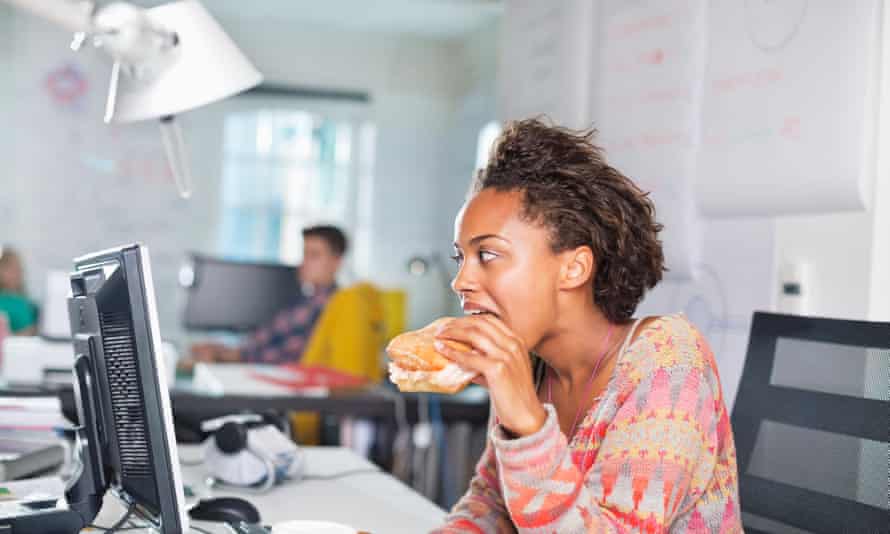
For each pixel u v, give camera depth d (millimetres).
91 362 1406
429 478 3551
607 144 3109
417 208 7770
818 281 2260
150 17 1524
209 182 7355
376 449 3797
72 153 7090
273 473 1935
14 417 2037
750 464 1513
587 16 3363
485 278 1236
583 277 1252
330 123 7656
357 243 7672
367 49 7742
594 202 1253
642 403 1180
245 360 4344
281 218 7559
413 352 1192
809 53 2262
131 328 1282
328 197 7645
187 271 4734
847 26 2160
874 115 2117
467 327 1129
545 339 1322
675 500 1141
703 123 2645
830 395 1442
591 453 1229
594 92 3244
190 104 1513
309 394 3100
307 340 4230
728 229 2564
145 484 1311
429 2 6805
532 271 1226
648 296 2875
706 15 2678
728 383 2521
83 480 1409
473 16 7055
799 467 1443
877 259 2123
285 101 7531
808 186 2242
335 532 1301
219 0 7062
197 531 1530
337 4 7039
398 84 7770
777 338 1562
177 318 7246
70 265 7090
